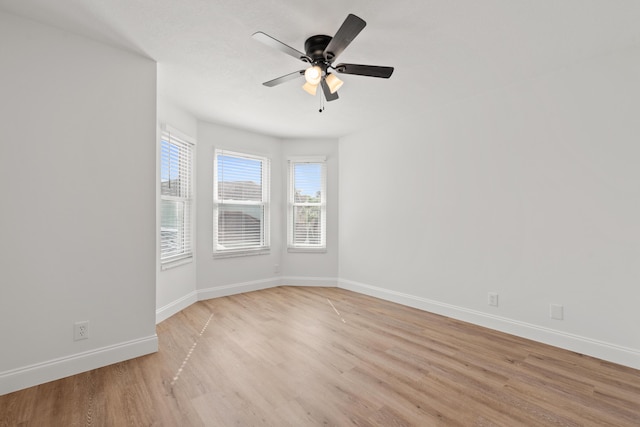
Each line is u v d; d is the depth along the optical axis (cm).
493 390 193
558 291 258
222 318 326
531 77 272
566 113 254
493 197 299
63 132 205
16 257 189
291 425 159
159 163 316
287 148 482
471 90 300
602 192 236
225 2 180
